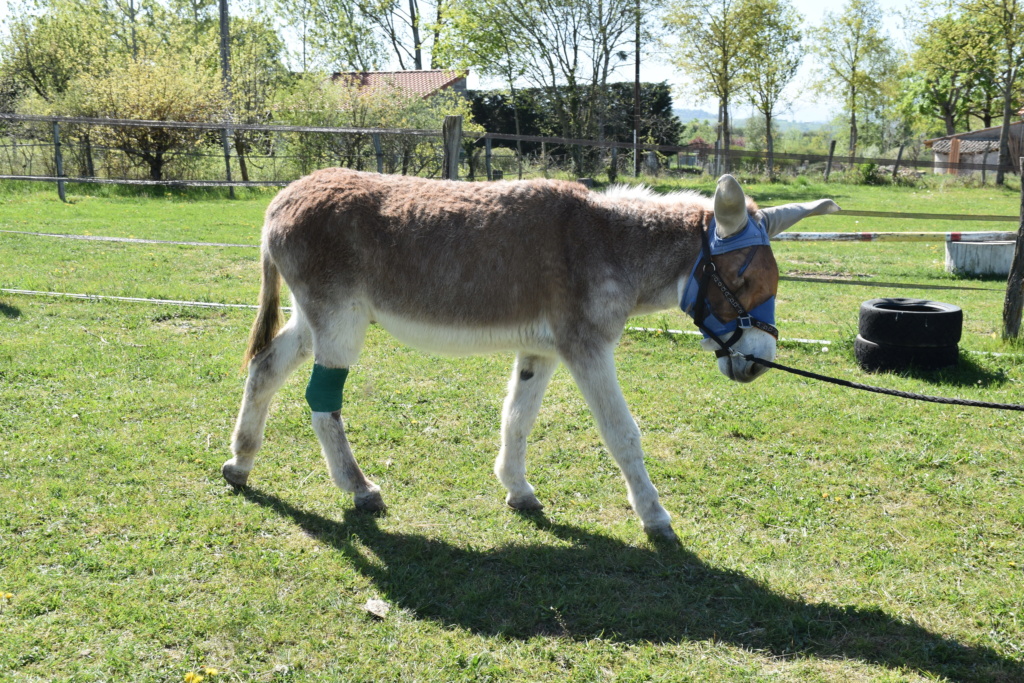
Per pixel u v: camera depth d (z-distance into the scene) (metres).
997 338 8.09
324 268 4.12
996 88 49.53
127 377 6.21
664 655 3.28
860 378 6.91
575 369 4.05
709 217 4.00
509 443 4.48
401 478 4.87
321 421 4.29
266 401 4.50
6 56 32.00
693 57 40.84
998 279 12.83
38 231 13.09
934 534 4.29
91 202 17.53
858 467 5.13
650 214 4.07
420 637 3.34
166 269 10.68
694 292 3.96
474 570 3.88
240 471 4.56
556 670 3.17
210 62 30.03
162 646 3.20
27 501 4.25
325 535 4.12
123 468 4.71
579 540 4.20
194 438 5.20
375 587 3.69
